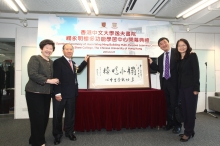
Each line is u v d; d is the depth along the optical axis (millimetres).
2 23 3510
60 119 2262
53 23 3180
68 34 3205
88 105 2572
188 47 2348
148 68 3027
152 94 2713
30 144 2232
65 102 2258
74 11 3031
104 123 2623
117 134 2598
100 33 3285
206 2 2625
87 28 3260
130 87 2893
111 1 2609
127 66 2992
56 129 2240
